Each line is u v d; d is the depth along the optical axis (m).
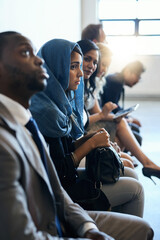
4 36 1.30
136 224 1.63
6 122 1.19
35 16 4.25
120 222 1.64
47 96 2.01
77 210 1.49
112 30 9.28
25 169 1.15
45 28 4.82
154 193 3.40
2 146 1.08
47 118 1.95
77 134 2.43
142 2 9.08
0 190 1.05
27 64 1.28
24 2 3.73
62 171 1.98
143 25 9.23
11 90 1.31
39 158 1.28
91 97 3.28
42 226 1.29
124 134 3.22
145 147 5.00
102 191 2.01
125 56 9.41
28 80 1.28
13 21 3.32
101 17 9.18
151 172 3.08
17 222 1.05
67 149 2.15
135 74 4.26
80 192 1.98
